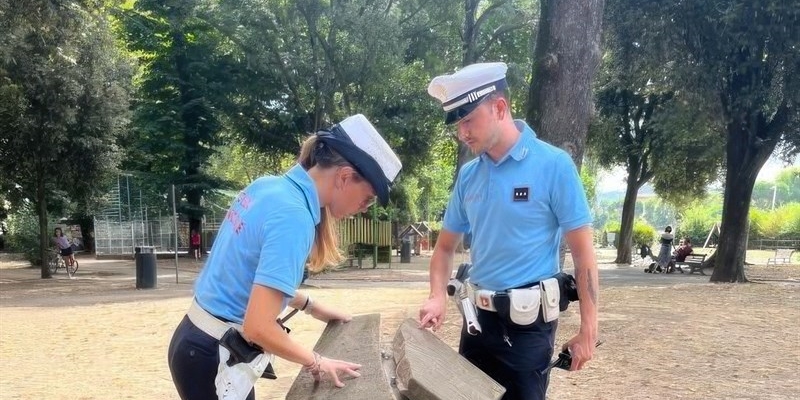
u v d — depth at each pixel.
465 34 27.98
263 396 5.45
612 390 5.57
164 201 32.59
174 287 16.84
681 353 6.99
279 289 2.07
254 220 2.19
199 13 28.45
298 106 27.97
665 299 11.32
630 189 29.67
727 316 9.35
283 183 2.25
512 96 25.91
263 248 2.12
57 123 19.73
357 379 2.12
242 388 2.24
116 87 21.78
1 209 27.73
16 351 7.64
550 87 8.49
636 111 27.78
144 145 31.36
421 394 1.94
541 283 2.86
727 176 17.84
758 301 11.06
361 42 25.08
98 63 20.86
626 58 16.80
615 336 7.87
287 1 25.91
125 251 33.59
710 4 14.95
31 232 26.81
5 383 6.10
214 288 2.26
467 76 2.77
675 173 28.36
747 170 17.41
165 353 7.46
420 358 2.20
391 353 2.64
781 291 12.76
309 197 2.23
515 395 2.94
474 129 2.81
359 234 24.12
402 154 30.62
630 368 6.34
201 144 32.69
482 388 2.18
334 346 2.55
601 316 9.30
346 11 24.91
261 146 30.70
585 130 8.59
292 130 29.19
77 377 6.32
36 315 10.84
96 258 33.81
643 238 44.28
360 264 24.73
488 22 28.84
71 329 9.22
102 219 33.56
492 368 2.97
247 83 29.03
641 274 23.83
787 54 14.84
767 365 6.46
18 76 18.50
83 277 21.44
